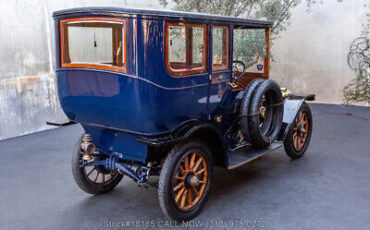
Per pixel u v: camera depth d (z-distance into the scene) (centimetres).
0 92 559
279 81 892
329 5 811
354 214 320
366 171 423
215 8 704
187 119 308
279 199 354
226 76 347
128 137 305
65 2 645
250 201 351
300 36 851
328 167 439
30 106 606
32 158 484
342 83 825
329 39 822
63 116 667
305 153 495
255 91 370
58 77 308
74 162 342
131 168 315
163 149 309
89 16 274
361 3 779
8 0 555
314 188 378
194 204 318
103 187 369
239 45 430
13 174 427
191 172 312
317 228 298
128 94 264
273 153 499
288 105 447
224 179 408
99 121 301
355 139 554
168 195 292
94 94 283
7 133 575
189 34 298
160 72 267
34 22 598
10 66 568
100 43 292
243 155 375
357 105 815
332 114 726
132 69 259
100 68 274
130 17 254
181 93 289
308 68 855
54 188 387
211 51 319
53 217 323
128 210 337
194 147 307
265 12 715
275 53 884
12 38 567
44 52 620
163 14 263
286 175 416
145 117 270
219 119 358
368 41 783
